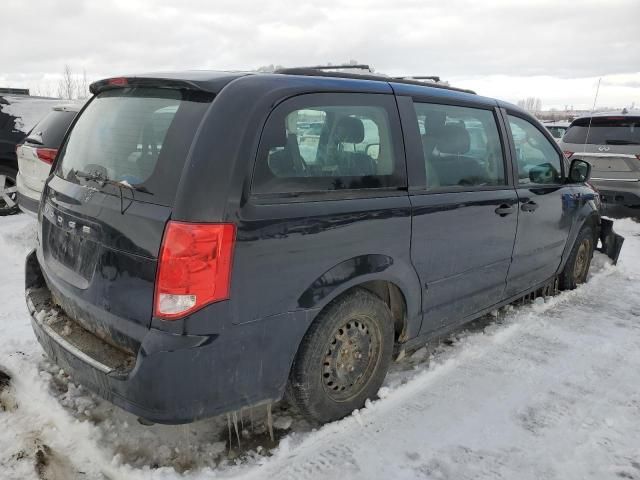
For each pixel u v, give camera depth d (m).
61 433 2.67
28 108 7.58
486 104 3.62
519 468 2.55
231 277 2.17
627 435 2.82
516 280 3.98
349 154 2.67
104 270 2.33
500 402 3.09
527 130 4.07
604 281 5.32
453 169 3.25
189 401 2.19
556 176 4.38
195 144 2.18
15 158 7.34
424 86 3.22
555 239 4.36
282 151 2.38
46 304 2.85
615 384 3.33
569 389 3.25
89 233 2.41
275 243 2.29
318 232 2.44
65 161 2.92
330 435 2.73
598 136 8.32
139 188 2.27
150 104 2.51
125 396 2.22
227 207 2.15
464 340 3.82
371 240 2.68
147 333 2.17
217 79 2.38
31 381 3.07
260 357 2.34
